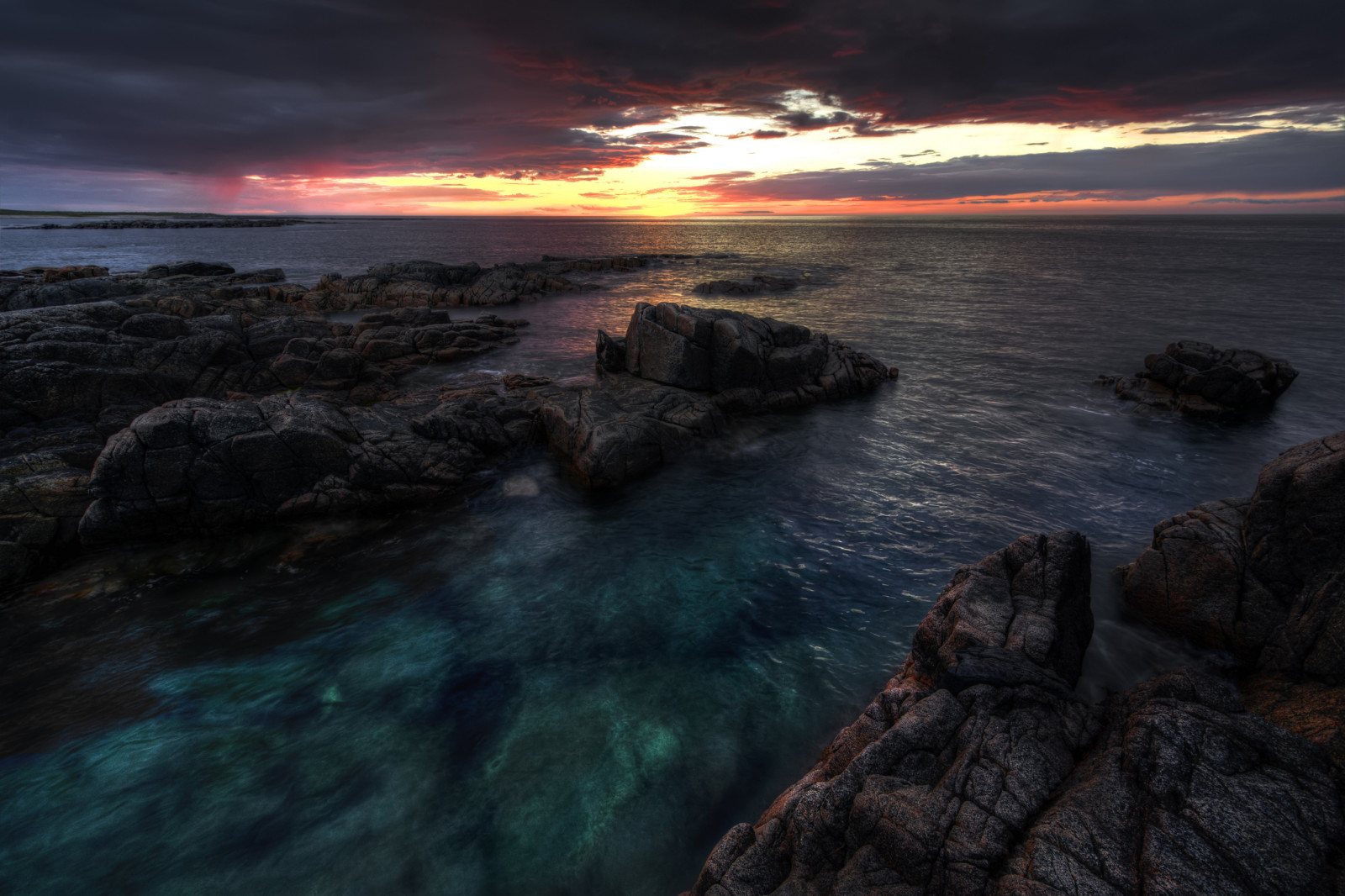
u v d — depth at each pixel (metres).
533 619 12.12
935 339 36.56
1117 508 16.19
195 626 11.88
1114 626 10.94
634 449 18.39
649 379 23.98
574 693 10.12
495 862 7.40
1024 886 5.12
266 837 7.67
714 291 56.31
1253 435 20.73
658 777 8.52
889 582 13.21
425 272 59.59
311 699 9.95
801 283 62.28
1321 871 5.10
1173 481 17.67
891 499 17.02
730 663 10.83
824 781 7.29
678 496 17.41
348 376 24.19
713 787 8.38
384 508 16.47
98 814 7.96
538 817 7.94
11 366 18.39
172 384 21.48
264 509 15.55
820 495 17.38
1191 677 7.79
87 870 7.30
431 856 7.45
